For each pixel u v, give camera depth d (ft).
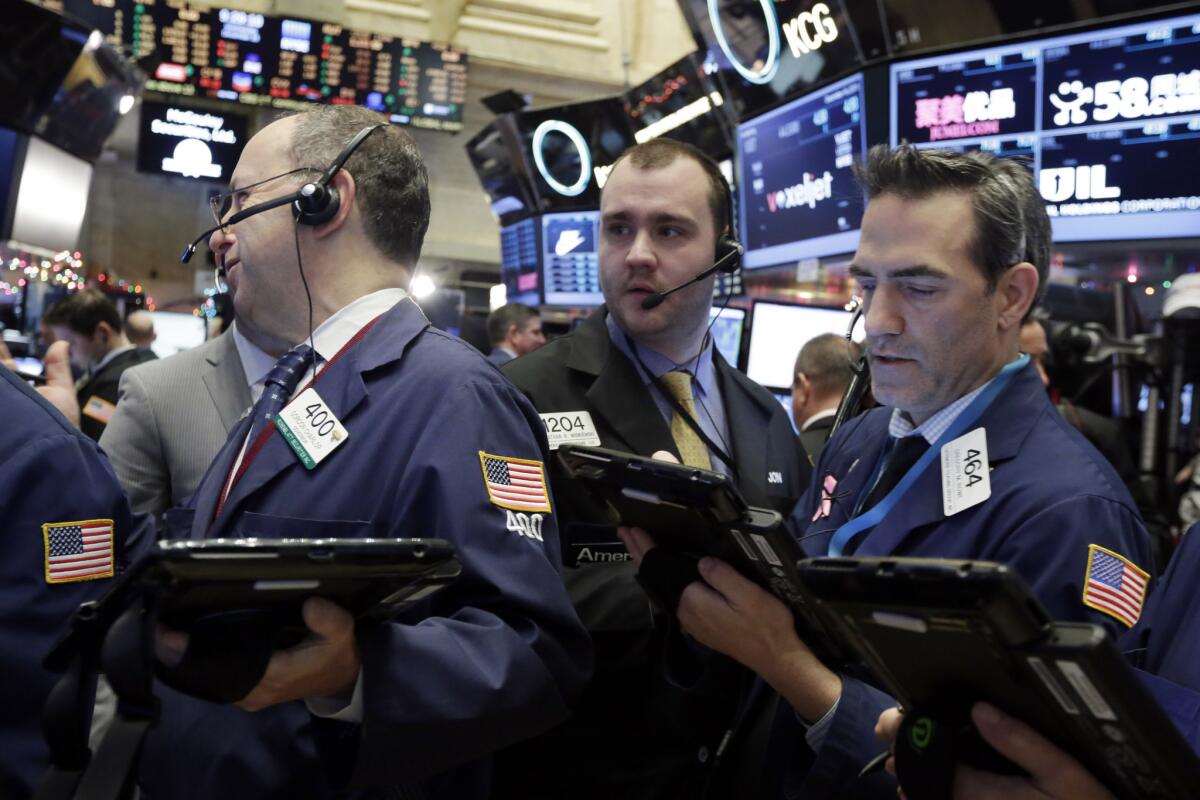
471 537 3.83
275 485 4.05
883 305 4.14
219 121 34.14
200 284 37.17
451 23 35.50
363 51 34.19
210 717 3.86
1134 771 2.45
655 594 3.91
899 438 4.55
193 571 2.63
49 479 4.26
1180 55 9.22
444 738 3.46
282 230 4.42
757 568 3.51
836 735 3.77
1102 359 10.00
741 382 6.40
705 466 5.82
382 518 3.94
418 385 4.14
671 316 5.80
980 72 10.51
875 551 4.14
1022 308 4.19
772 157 13.60
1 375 4.48
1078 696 2.34
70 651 3.02
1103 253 10.12
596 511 5.32
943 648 2.56
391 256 4.58
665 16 37.14
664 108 19.16
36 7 16.87
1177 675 3.29
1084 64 9.78
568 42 36.35
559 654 3.89
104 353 15.23
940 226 4.02
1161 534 8.65
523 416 4.39
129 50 29.19
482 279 36.99
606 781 5.08
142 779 3.89
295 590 2.85
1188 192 9.37
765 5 12.56
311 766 3.76
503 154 21.07
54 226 20.66
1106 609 3.62
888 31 11.10
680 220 5.73
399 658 3.36
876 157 4.25
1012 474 3.99
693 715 5.03
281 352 5.22
